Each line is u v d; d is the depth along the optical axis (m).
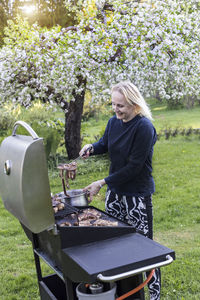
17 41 5.72
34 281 3.04
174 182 6.45
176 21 5.23
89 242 1.66
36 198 1.53
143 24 5.17
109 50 5.04
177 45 5.26
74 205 2.04
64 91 5.70
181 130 12.23
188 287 2.79
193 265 3.16
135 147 2.06
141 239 1.69
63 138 9.15
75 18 6.81
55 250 1.73
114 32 5.11
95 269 1.40
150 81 5.81
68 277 1.63
